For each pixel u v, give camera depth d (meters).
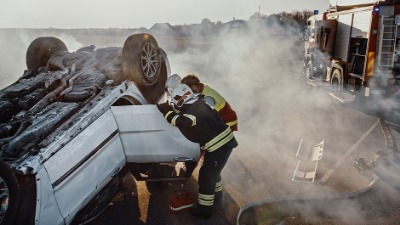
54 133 3.22
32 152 3.00
